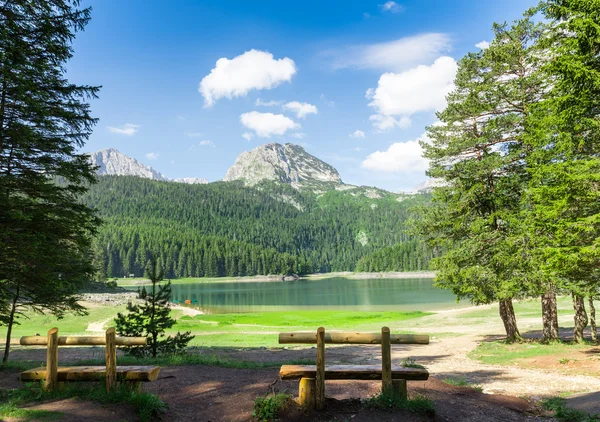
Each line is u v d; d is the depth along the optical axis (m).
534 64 19.84
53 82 12.66
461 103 21.38
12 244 11.34
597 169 12.77
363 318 47.03
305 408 6.65
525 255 19.14
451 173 21.69
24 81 11.09
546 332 20.58
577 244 13.62
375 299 83.25
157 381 9.84
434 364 16.61
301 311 59.47
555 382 11.95
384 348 6.94
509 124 20.12
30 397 7.05
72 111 13.05
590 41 11.81
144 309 14.97
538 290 18.75
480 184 20.58
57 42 12.48
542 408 9.06
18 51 11.05
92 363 13.20
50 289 13.88
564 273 14.55
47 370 7.26
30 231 11.88
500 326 33.31
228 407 7.46
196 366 12.23
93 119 13.20
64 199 13.29
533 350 17.98
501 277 19.66
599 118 12.73
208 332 35.75
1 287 13.41
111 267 172.38
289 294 107.44
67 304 15.62
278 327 40.72
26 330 33.94
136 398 6.71
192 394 8.56
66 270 14.44
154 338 15.00
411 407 6.69
